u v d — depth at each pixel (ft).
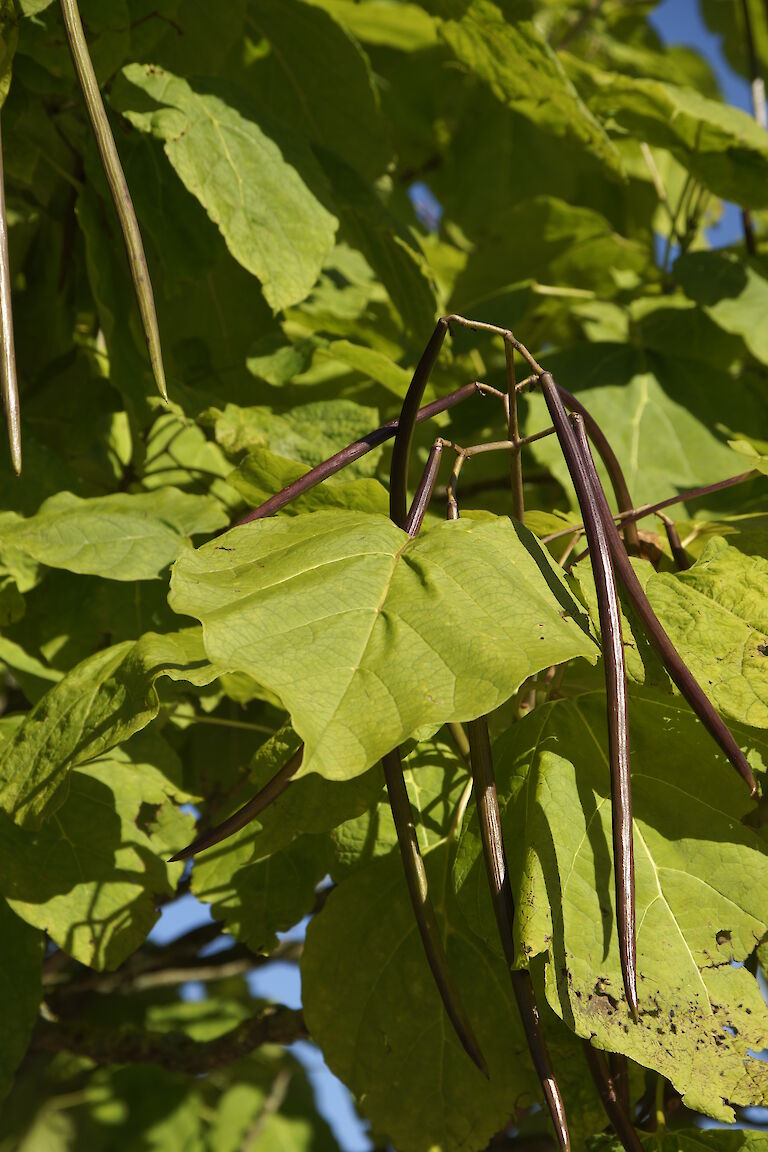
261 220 4.71
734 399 5.90
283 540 3.60
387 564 3.51
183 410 4.76
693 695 3.44
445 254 7.72
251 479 4.10
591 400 5.64
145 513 4.45
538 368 3.66
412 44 8.52
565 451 3.55
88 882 4.21
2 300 3.48
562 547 4.23
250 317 5.49
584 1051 3.75
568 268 7.29
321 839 4.48
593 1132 3.99
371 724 3.25
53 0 4.49
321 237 4.80
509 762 3.77
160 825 4.32
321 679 3.30
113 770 4.35
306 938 4.14
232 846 4.44
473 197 8.62
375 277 6.40
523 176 8.52
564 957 3.52
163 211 4.90
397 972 4.11
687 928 3.59
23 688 4.58
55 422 5.20
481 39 5.70
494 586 3.47
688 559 4.14
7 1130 8.64
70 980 6.16
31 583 4.61
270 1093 9.36
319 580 3.46
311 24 6.03
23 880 4.17
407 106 8.63
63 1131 8.91
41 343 5.27
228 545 3.59
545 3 9.20
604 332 6.49
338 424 4.83
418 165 8.82
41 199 5.11
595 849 3.63
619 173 5.99
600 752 3.76
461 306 7.50
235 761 5.36
